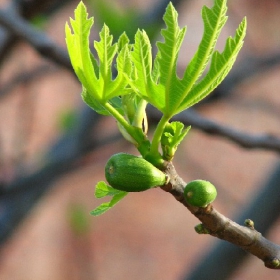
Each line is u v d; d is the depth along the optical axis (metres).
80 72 0.75
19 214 1.51
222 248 1.34
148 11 1.28
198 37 2.61
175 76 0.74
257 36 1.91
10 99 2.14
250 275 3.10
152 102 0.75
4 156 1.51
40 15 1.35
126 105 0.76
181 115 1.01
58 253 3.21
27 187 1.42
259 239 0.77
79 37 0.74
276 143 0.98
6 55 1.34
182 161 1.84
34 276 3.19
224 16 0.74
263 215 1.29
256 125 3.18
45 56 1.05
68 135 1.43
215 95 1.48
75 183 3.22
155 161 0.76
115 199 0.77
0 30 1.31
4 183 1.41
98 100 0.75
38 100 2.78
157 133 0.75
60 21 2.74
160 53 0.74
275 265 0.78
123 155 0.75
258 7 1.92
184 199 0.76
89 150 1.42
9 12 1.07
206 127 1.00
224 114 3.14
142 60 0.74
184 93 0.74
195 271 1.36
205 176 1.91
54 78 3.14
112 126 1.80
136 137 0.76
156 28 1.21
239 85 1.54
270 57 1.53
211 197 0.75
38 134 2.78
